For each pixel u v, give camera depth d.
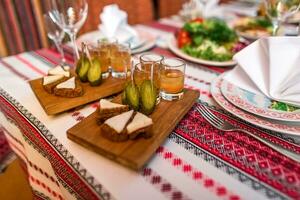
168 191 0.39
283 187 0.39
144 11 1.47
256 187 0.40
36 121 0.56
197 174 0.42
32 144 0.57
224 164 0.44
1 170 1.11
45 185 0.62
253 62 0.63
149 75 0.56
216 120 0.55
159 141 0.46
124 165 0.42
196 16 1.29
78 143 0.47
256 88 0.63
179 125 0.54
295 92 0.58
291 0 0.82
